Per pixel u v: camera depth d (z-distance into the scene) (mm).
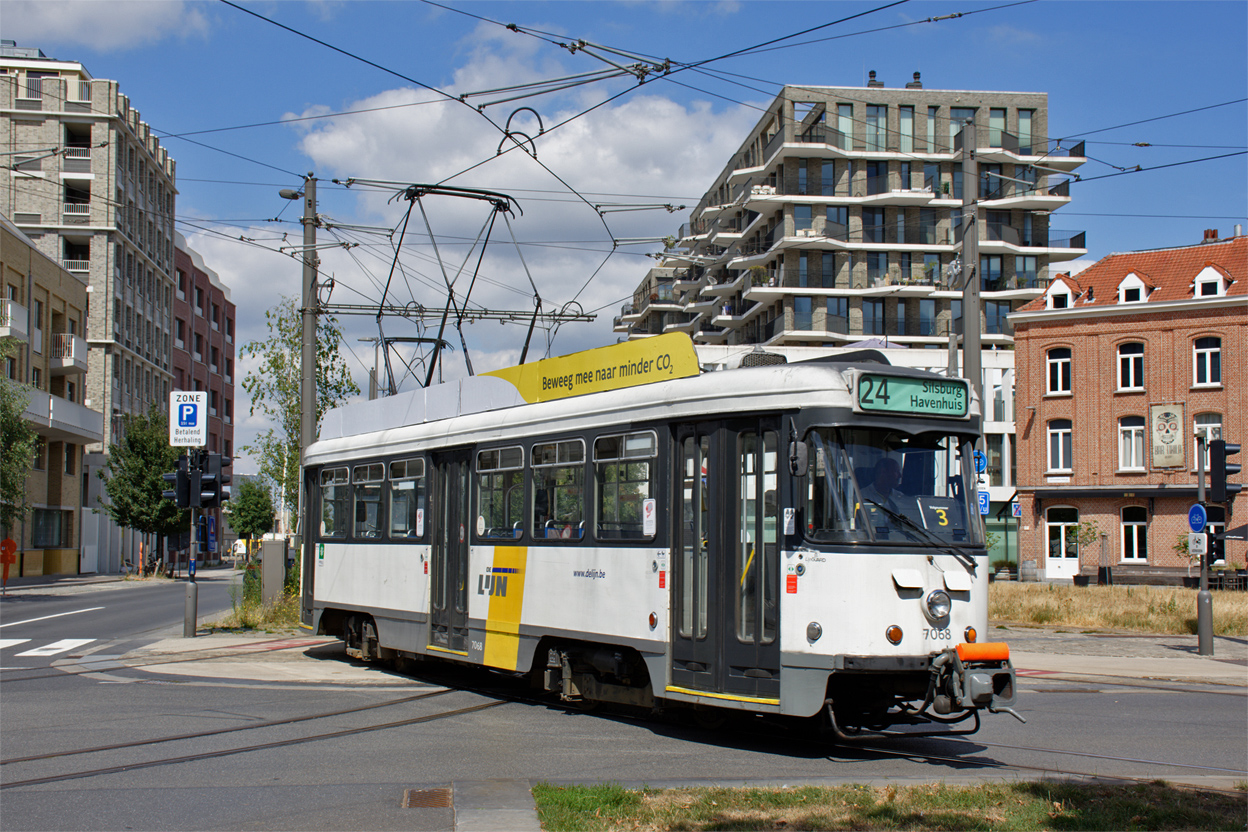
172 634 20703
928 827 6551
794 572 9031
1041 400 47000
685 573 9961
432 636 13594
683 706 10969
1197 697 13391
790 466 8930
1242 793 7496
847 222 66188
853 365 9461
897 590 8883
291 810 7156
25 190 59469
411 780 8086
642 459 10461
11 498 36906
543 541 11664
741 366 10445
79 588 42844
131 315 66062
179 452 57312
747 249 70750
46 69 60188
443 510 13656
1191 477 43438
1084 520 45906
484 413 13227
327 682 13867
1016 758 9180
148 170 69188
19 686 13594
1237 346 42938
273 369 26734
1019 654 18266
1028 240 67938
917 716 9258
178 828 6750
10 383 37375
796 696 8891
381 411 15805
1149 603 26203
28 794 7668
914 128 66438
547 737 9945
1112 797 7301
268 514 93938
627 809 6945
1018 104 67375
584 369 11672
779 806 7035
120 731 10234
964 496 9453
